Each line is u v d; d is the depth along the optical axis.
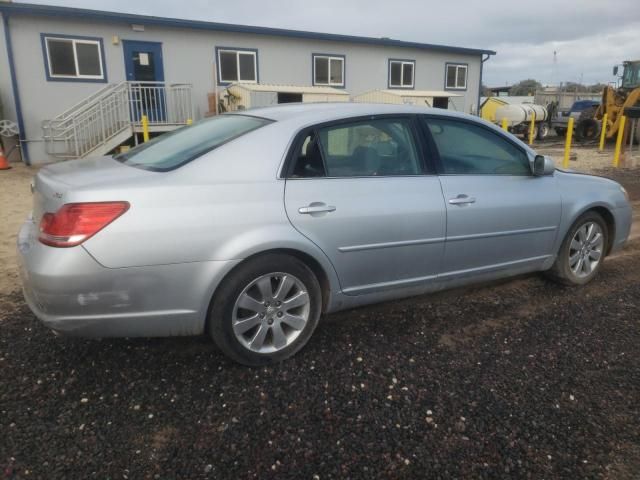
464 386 2.92
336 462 2.30
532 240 4.08
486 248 3.84
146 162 3.16
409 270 3.54
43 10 12.88
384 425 2.56
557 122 26.31
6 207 7.83
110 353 3.22
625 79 20.28
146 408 2.67
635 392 2.88
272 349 3.12
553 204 4.12
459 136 3.82
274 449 2.38
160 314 2.79
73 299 2.61
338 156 3.29
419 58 20.67
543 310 4.00
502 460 2.34
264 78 17.03
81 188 2.66
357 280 3.36
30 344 3.32
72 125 12.80
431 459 2.34
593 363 3.19
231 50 16.19
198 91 15.87
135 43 14.54
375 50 19.38
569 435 2.51
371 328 3.64
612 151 17.61
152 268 2.70
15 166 12.96
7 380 2.90
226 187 2.89
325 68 18.31
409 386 2.91
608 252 4.70
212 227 2.80
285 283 3.08
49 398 2.74
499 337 3.53
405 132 3.57
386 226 3.33
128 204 2.66
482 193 3.76
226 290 2.90
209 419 2.59
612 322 3.78
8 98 13.12
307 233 3.06
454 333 3.58
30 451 2.33
